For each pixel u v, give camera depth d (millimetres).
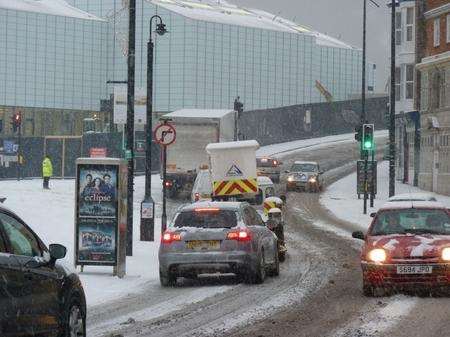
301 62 194875
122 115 49000
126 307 24750
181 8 180125
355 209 73562
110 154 115750
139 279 31875
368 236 27781
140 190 83312
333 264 36938
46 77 170875
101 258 32188
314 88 197875
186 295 27422
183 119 76250
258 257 29828
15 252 14906
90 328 20906
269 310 23781
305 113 161875
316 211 71688
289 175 90250
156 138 44719
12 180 101000
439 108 91438
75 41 173625
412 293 26828
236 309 24094
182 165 76562
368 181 81438
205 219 30000
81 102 174875
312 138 162625
